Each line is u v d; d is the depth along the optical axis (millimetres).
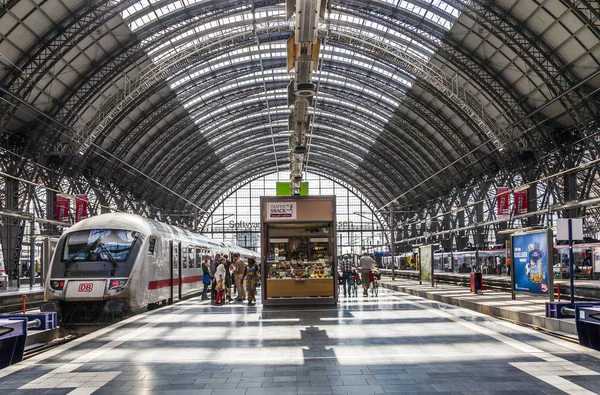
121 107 38094
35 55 31109
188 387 7391
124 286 18266
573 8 27250
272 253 21547
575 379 7570
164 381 7762
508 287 29031
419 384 7363
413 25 36562
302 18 12375
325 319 15109
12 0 26266
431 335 11672
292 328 13242
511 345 10344
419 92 48375
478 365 8547
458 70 40469
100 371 8500
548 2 29203
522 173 43625
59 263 18594
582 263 37750
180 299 26281
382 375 7922
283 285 20125
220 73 47875
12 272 35844
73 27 31781
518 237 19688
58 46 31266
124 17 33969
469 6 31828
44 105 36344
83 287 18000
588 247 37312
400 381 7547
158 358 9516
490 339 11062
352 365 8641
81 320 18203
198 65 44625
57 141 39719
